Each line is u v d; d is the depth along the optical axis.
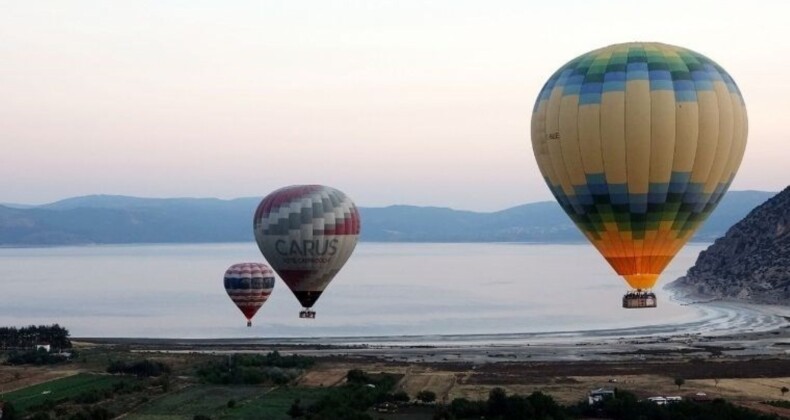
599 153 56.97
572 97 57.62
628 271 59.78
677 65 57.25
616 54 57.97
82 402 84.38
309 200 81.12
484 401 79.19
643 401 77.81
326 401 79.44
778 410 77.75
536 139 60.47
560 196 60.66
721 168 58.38
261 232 82.00
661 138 56.25
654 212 57.69
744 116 58.94
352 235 82.56
